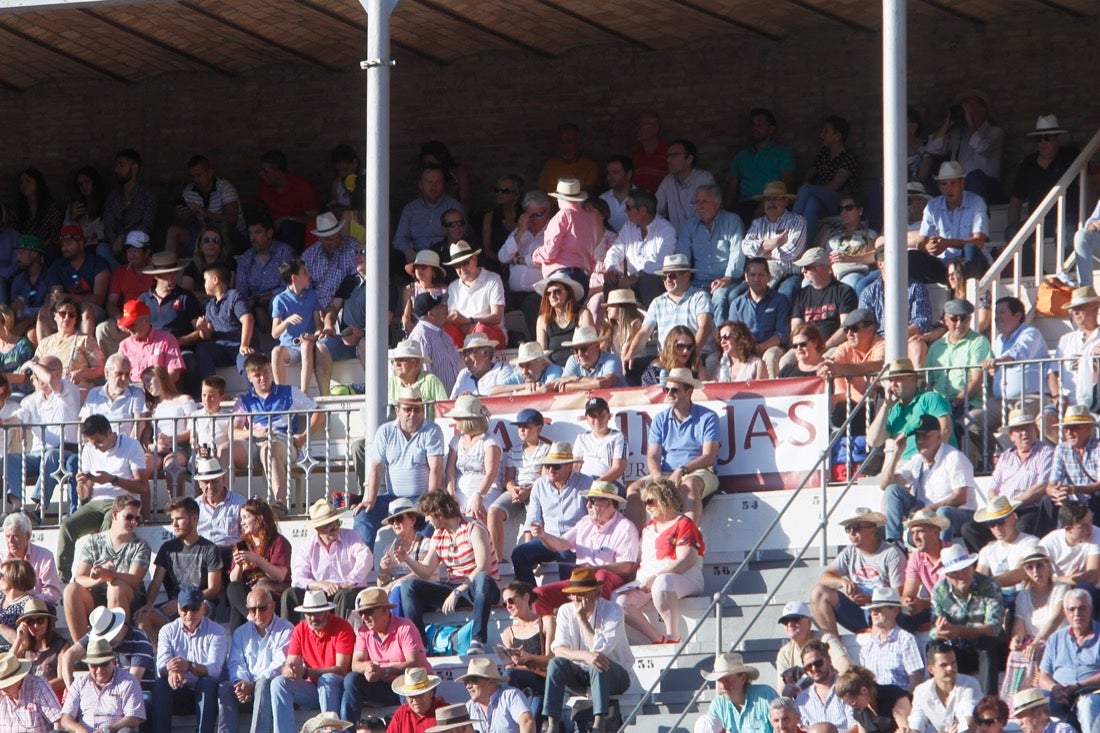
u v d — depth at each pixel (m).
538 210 68.94
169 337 65.69
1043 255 65.81
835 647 46.91
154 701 50.84
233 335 67.56
